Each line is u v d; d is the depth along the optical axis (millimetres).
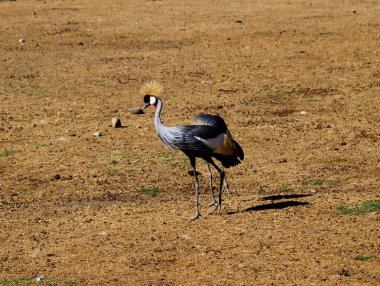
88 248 12023
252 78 24906
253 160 17016
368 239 11953
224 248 11781
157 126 13203
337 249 11594
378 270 10852
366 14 35031
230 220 13047
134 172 16469
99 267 11234
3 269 11297
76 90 23641
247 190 15078
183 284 10562
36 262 11523
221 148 13039
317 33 31188
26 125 20094
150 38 31203
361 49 28406
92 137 19016
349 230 12352
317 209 13445
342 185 15102
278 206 13750
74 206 14477
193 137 12852
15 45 30078
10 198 15172
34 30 33000
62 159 17438
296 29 32000
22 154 17828
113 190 15453
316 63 26625
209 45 29734
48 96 22969
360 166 16422
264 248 11727
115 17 35969
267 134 19062
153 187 15492
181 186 15531
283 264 11117
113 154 17656
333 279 10586
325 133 19047
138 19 35250
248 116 20750
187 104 22062
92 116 20875
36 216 13836
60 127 19906
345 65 26250
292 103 22016
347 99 22234
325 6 37531
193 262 11305
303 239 12023
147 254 11656
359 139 18500
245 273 10852
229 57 27781
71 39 31172
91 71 26000
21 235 12781
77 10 38250
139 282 10672
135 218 13445
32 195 15312
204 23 33781
